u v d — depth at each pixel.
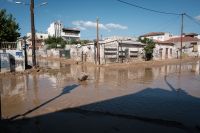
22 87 13.37
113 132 6.35
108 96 10.99
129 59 38.38
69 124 6.95
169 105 9.36
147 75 20.30
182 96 11.21
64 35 83.88
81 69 25.31
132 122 7.19
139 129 6.58
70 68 26.30
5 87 13.37
